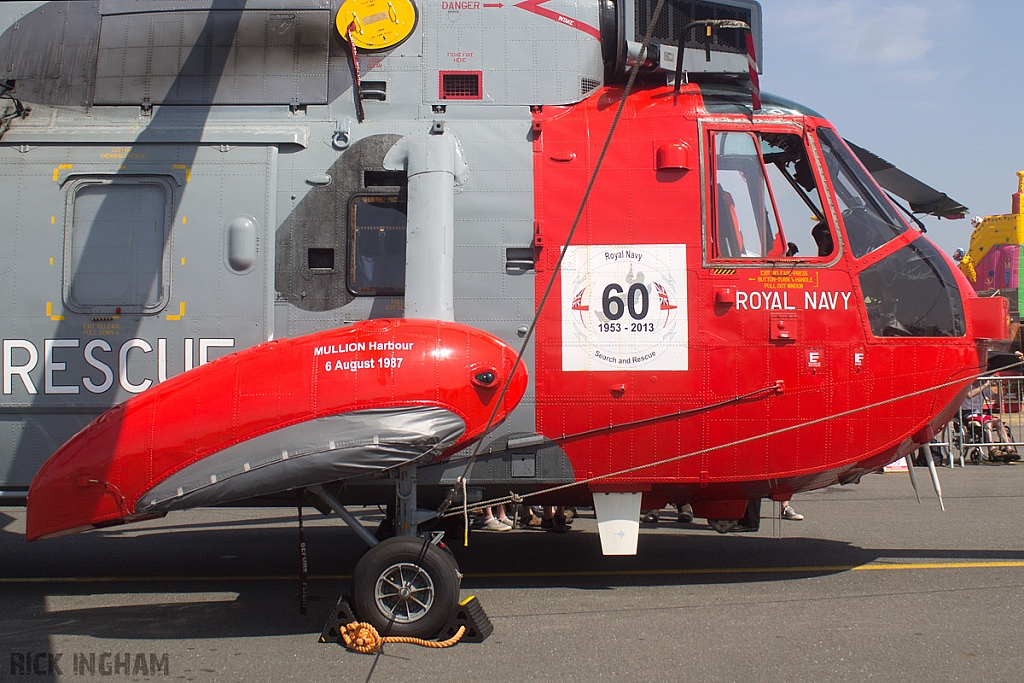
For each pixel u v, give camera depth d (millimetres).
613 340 5340
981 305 5570
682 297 5336
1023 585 5562
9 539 7699
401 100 5707
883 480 10711
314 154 5594
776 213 5512
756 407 5316
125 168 5551
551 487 5512
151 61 5820
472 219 5473
